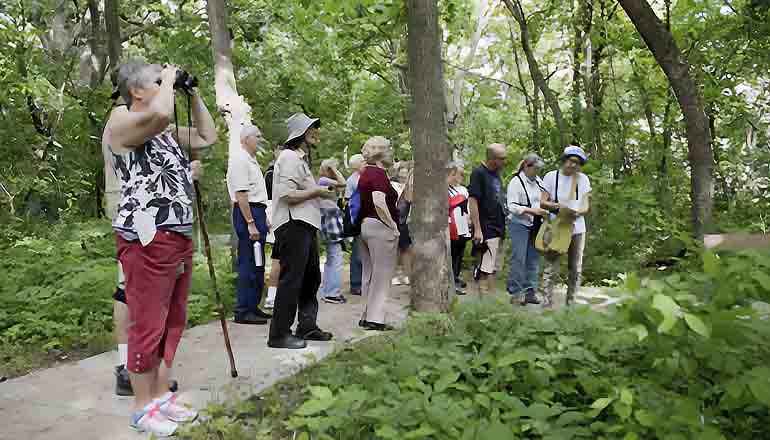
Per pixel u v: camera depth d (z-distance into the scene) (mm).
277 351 5344
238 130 8203
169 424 3652
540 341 3988
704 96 12531
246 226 6543
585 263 9781
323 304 7711
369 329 6199
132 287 3619
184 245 3744
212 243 11258
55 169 12992
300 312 5812
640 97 12914
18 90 12469
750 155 12297
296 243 5402
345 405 3488
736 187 12492
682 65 8773
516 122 20156
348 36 13266
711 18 12258
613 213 10445
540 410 3244
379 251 6125
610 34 12344
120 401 4172
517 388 3664
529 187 7438
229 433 3557
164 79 3584
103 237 9594
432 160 5629
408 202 8766
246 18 14539
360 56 15297
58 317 6223
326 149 16891
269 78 15844
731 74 12867
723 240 3371
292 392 4273
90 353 5441
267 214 6754
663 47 8742
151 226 3561
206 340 5742
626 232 10406
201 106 4098
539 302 7562
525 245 7484
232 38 14359
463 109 22234
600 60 12742
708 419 3006
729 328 2896
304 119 5570
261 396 4215
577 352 3627
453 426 3195
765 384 2744
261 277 6562
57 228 9914
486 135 19453
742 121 13203
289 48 16109
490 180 7766
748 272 2973
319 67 16094
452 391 3695
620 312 3166
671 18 12547
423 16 5590
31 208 13031
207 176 12625
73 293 6523
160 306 3662
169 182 3652
